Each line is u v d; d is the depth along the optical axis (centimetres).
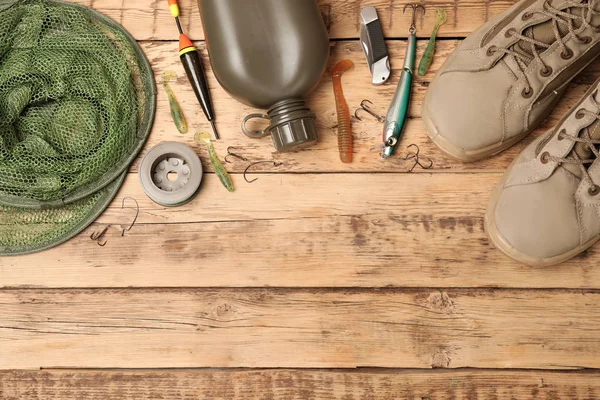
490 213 111
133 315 116
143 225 119
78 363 115
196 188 116
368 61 120
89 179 117
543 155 107
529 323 112
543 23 109
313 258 116
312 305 115
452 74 113
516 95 110
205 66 124
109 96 119
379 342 113
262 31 106
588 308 112
